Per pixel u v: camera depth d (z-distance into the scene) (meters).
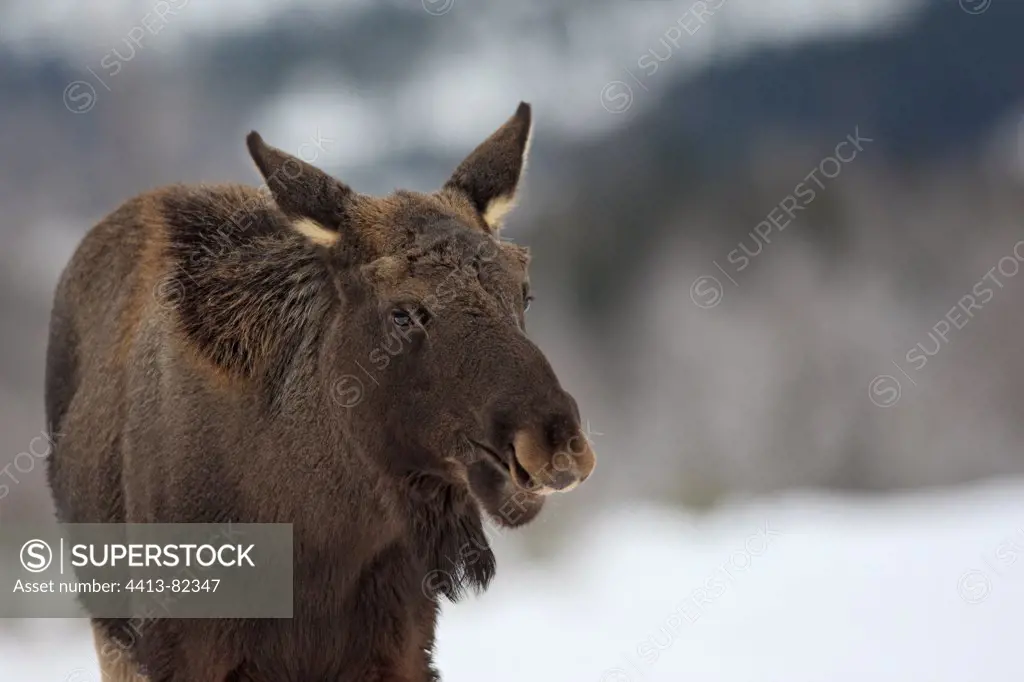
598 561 45.62
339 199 19.08
